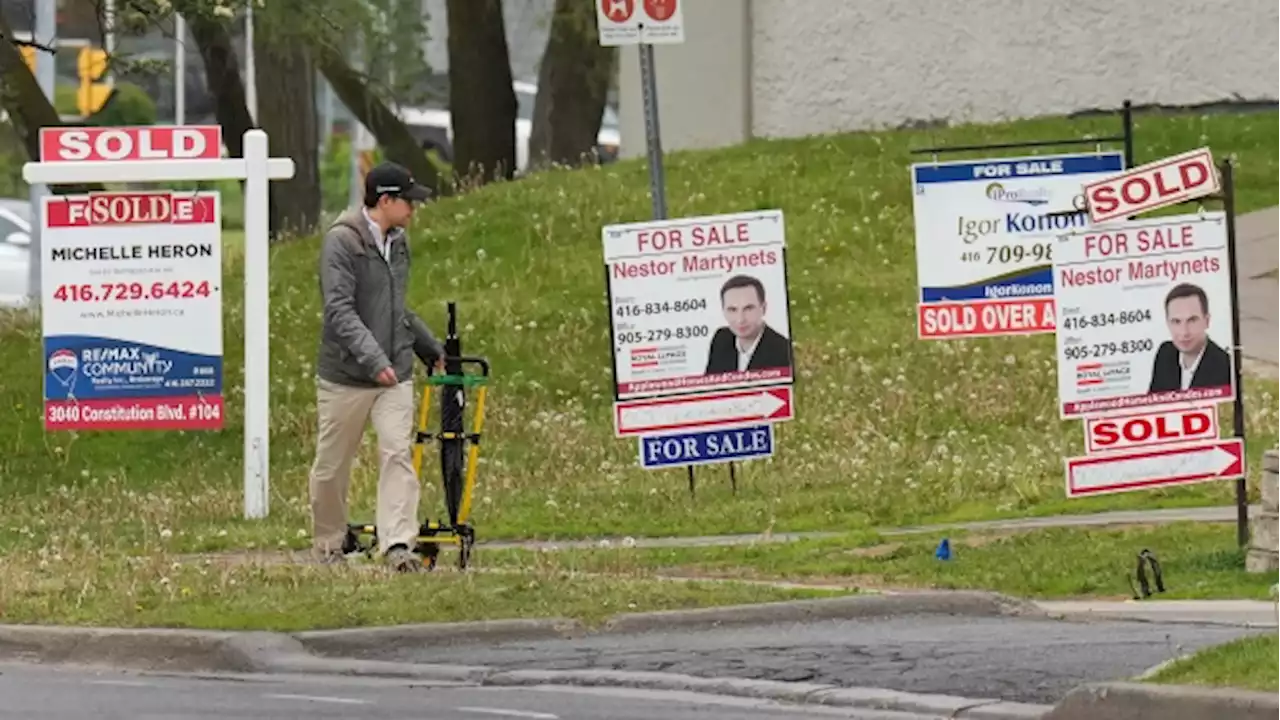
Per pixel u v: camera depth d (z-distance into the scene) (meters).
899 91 78.12
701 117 80.44
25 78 77.12
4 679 30.03
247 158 47.12
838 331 60.97
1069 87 76.44
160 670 30.86
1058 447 49.81
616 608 32.91
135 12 68.00
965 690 27.50
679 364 46.12
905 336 60.06
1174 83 75.81
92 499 50.69
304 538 42.53
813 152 75.12
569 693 28.38
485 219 70.94
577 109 88.06
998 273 50.69
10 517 48.28
